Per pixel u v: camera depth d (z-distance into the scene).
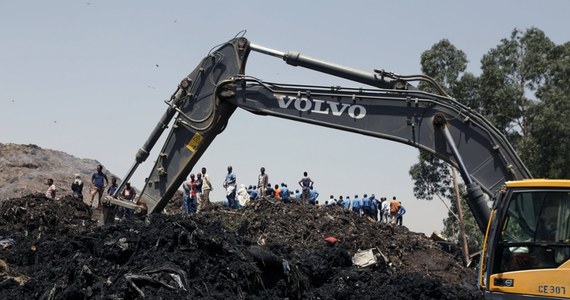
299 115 16.17
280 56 16.50
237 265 14.21
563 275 12.64
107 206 17.34
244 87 16.58
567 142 34.53
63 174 48.59
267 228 25.73
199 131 16.92
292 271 15.23
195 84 17.05
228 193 30.78
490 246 13.23
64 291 13.17
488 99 37.19
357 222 27.19
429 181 39.09
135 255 14.18
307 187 36.12
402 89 15.94
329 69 16.23
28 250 16.83
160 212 17.33
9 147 50.88
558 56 37.19
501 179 14.76
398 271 22.88
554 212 12.92
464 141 15.07
